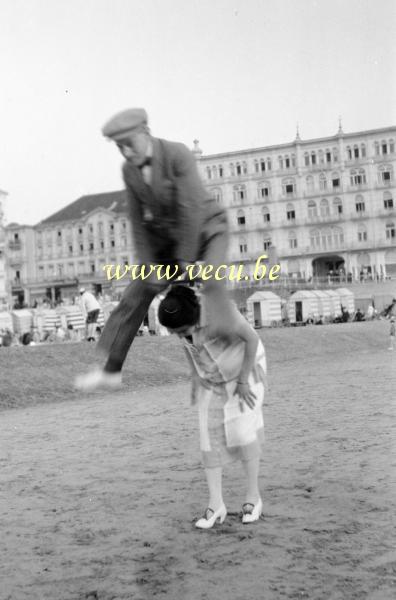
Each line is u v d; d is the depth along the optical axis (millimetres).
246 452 5160
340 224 56000
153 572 4238
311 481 6453
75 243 78250
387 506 5426
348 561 4250
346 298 51688
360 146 54625
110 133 3871
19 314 41594
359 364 24594
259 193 46469
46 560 4590
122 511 5727
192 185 3926
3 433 11641
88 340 25109
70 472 7617
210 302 4605
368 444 8234
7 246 83250
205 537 4863
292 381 18828
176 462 7824
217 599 3773
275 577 4039
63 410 15148
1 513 5906
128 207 4035
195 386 5211
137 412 13672
